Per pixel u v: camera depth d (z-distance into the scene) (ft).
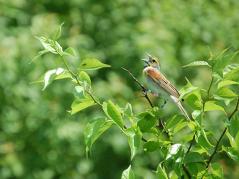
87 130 19.45
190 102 19.80
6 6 58.13
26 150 53.88
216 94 19.63
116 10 60.75
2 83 52.24
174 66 55.67
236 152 19.89
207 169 20.39
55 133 52.80
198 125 19.45
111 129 54.19
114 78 54.39
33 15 61.31
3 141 53.52
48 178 53.01
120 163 55.31
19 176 52.75
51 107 53.57
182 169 20.54
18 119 53.52
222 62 19.20
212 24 61.52
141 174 53.01
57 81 53.98
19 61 52.75
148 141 20.52
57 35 20.72
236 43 61.31
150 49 55.62
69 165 54.08
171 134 20.67
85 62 20.45
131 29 58.75
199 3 62.23
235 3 66.13
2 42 53.21
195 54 58.23
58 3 63.31
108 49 58.70
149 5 60.80
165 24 59.57
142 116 20.52
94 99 20.34
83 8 61.98
